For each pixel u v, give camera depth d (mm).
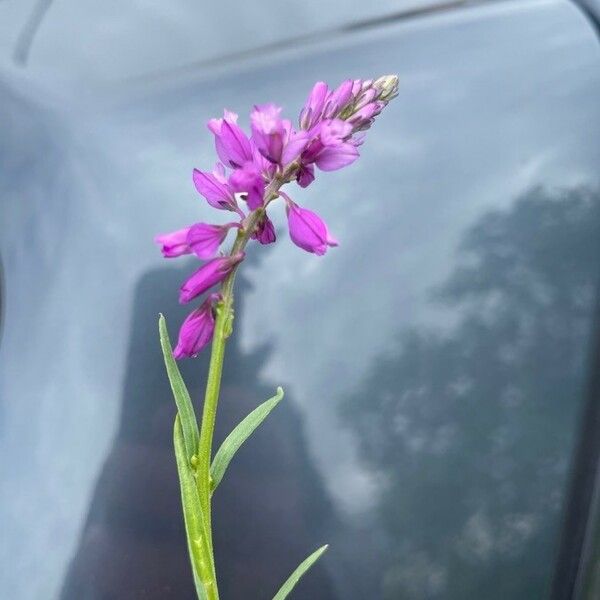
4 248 150
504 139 132
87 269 141
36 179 152
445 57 140
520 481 116
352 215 134
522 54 137
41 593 124
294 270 133
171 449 128
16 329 142
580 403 116
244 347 130
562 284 122
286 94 142
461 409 121
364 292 129
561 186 127
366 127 83
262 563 121
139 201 143
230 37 152
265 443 126
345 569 119
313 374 127
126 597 122
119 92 153
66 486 130
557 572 112
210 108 146
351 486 122
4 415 137
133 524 125
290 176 79
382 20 146
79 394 134
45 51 163
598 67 133
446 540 117
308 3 151
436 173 133
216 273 76
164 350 80
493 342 122
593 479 114
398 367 125
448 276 127
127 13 162
